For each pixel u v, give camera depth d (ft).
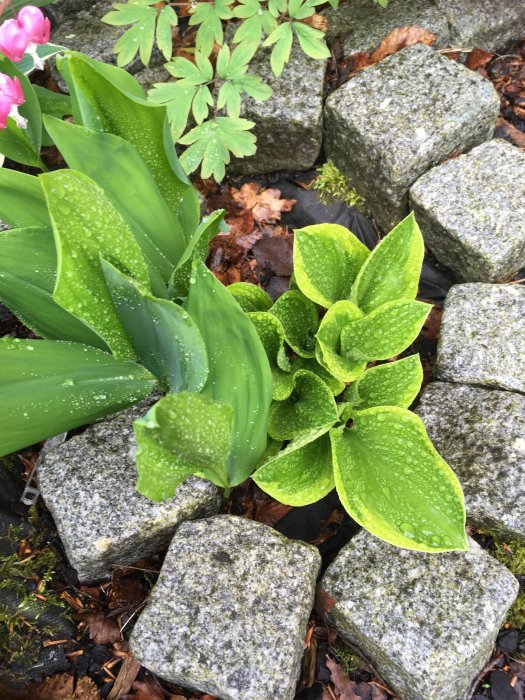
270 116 1.87
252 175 2.07
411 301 1.44
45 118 1.23
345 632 1.46
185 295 1.52
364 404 1.54
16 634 1.49
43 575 1.57
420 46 1.89
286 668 1.31
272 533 1.45
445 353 1.63
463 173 1.77
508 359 1.58
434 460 1.34
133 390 1.40
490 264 1.70
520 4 2.01
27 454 1.72
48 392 1.31
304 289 1.53
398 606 1.38
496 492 1.45
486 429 1.53
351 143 1.87
